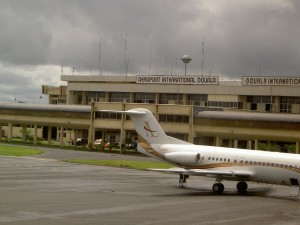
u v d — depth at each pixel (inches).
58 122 3905.0
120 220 999.0
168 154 1731.1
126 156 3184.1
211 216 1096.8
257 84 4114.2
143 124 1823.3
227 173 1547.7
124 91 4658.0
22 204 1160.2
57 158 2802.7
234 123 3147.1
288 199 1480.1
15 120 4133.9
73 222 957.2
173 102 4495.6
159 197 1403.8
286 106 4092.0
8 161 2492.6
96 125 3695.9
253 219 1080.2
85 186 1600.6
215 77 4281.5
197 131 3284.9
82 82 5032.0
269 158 1549.0
